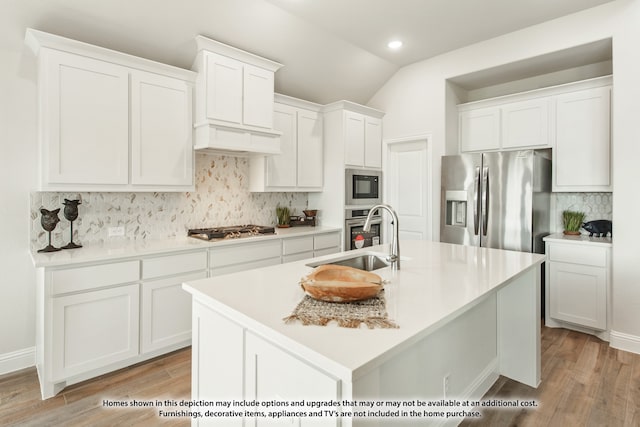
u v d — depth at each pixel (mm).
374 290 1361
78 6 2361
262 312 1277
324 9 3023
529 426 1907
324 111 4289
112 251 2473
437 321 1198
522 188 3244
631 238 2762
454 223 3848
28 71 2477
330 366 928
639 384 2301
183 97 2975
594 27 2965
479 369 2156
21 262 2506
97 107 2490
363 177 4352
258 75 3316
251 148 3270
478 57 3701
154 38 2793
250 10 2916
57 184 2338
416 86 4238
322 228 4047
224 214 3689
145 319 2559
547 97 3502
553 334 3145
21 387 2273
